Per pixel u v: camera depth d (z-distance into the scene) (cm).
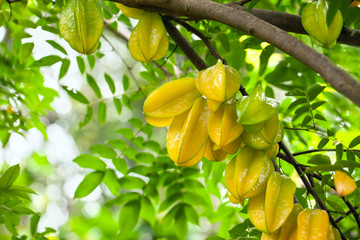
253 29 109
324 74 100
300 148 178
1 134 179
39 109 190
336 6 111
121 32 196
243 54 157
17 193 135
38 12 166
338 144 129
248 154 117
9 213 146
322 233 111
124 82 178
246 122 111
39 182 431
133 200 160
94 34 127
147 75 178
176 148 117
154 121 120
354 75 166
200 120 117
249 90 186
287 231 114
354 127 180
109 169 156
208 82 116
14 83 185
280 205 113
